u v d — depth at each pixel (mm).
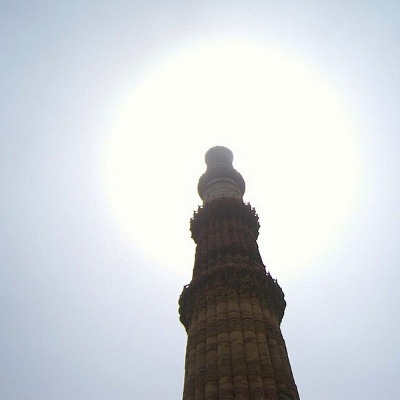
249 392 21594
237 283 28344
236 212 35969
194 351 25125
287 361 24516
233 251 31859
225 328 25219
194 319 27344
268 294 28703
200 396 22234
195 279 29578
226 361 23156
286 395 21859
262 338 24672
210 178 41750
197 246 34469
